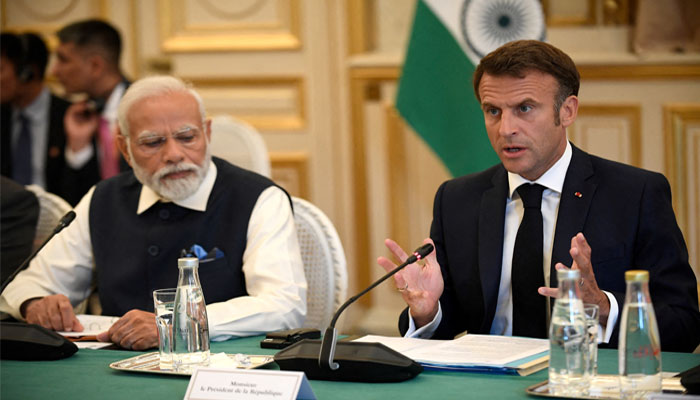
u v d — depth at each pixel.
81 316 3.26
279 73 6.94
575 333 1.93
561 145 3.01
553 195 3.02
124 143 3.54
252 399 1.96
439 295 2.80
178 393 2.10
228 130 4.34
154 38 7.19
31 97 6.08
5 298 3.38
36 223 4.10
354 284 6.86
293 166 6.97
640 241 2.91
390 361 2.12
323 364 2.15
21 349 2.54
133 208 3.54
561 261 2.90
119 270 3.47
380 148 6.73
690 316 2.79
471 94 5.08
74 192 5.95
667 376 2.12
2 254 3.94
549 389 1.96
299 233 3.70
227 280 3.35
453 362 2.23
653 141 6.16
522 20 5.02
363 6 6.68
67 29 5.85
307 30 6.85
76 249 3.61
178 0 7.05
